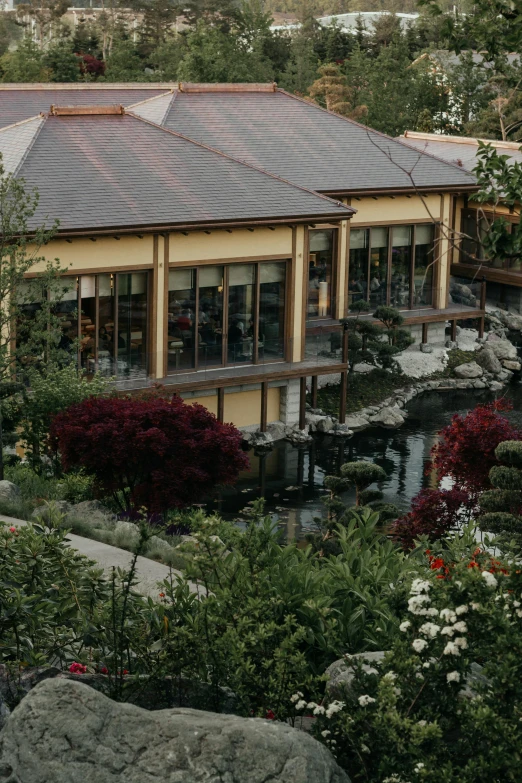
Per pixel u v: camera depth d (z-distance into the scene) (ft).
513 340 150.82
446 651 24.23
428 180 134.62
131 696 30.40
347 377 123.34
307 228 109.81
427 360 136.98
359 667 26.89
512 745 22.94
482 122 221.87
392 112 239.50
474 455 72.13
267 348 110.11
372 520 50.19
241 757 22.34
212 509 90.22
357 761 25.98
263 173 113.09
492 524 59.00
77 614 35.17
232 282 106.83
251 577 32.96
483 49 41.22
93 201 98.73
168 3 399.03
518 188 37.81
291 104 147.54
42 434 80.79
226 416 108.17
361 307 128.16
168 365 104.17
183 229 100.17
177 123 136.46
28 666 32.09
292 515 89.56
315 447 108.99
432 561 41.06
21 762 22.40
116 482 72.59
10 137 108.78
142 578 49.98
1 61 286.46
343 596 39.78
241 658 28.25
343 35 350.43
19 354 78.23
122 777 22.08
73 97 164.14
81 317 98.02
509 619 25.53
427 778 22.88
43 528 38.37
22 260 75.77
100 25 388.98
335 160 134.21
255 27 326.24
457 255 158.40
